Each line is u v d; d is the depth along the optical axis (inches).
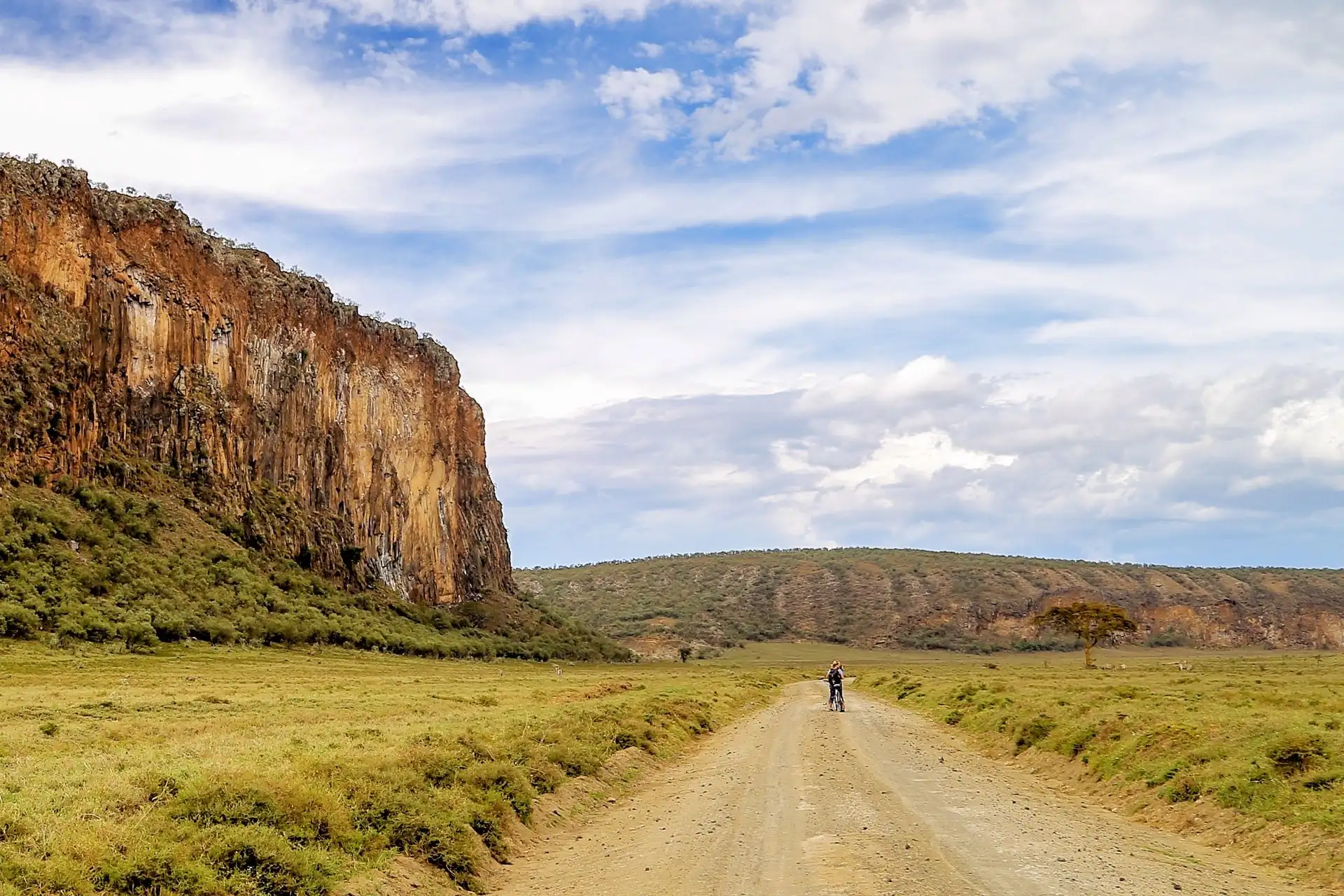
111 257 4586.6
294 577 4901.6
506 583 7800.2
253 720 1384.1
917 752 1275.8
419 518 6574.8
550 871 666.8
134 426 4589.1
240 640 3804.1
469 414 7751.0
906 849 634.2
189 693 1915.6
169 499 4566.9
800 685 3951.8
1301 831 668.7
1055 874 564.7
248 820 591.5
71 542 3732.8
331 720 1438.2
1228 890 549.0
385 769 769.6
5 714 1333.7
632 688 2608.3
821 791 903.1
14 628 2940.5
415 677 3253.0
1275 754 810.2
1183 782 842.8
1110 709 1300.4
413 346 6909.5
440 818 689.0
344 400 5979.3
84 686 2047.2
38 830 513.7
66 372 4232.3
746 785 971.9
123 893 479.8
